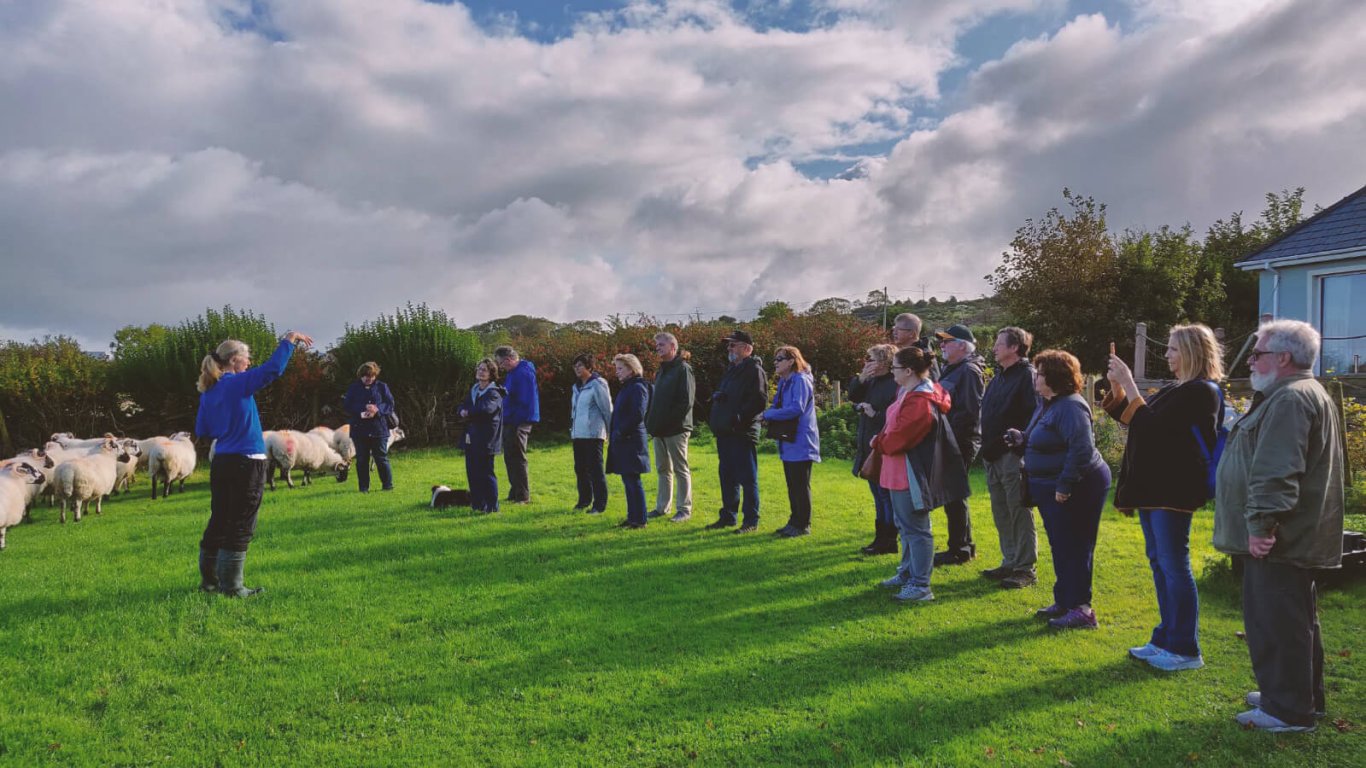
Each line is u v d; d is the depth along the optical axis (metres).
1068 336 23.22
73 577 6.11
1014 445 5.26
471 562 6.54
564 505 9.23
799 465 7.32
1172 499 4.10
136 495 11.38
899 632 4.76
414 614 5.18
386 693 3.98
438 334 17.36
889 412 5.45
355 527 8.04
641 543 7.14
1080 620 4.81
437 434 17.55
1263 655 3.49
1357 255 14.55
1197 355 4.16
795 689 3.97
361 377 10.78
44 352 16.50
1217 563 5.71
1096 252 22.66
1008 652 4.43
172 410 15.52
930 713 3.68
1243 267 16.50
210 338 15.69
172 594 5.59
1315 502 3.33
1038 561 6.43
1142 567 6.18
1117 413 4.70
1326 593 5.28
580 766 3.27
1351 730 3.46
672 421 8.02
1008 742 3.42
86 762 3.30
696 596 5.51
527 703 3.85
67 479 9.04
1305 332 3.39
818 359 20.47
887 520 6.61
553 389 18.91
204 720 3.69
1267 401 3.39
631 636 4.75
